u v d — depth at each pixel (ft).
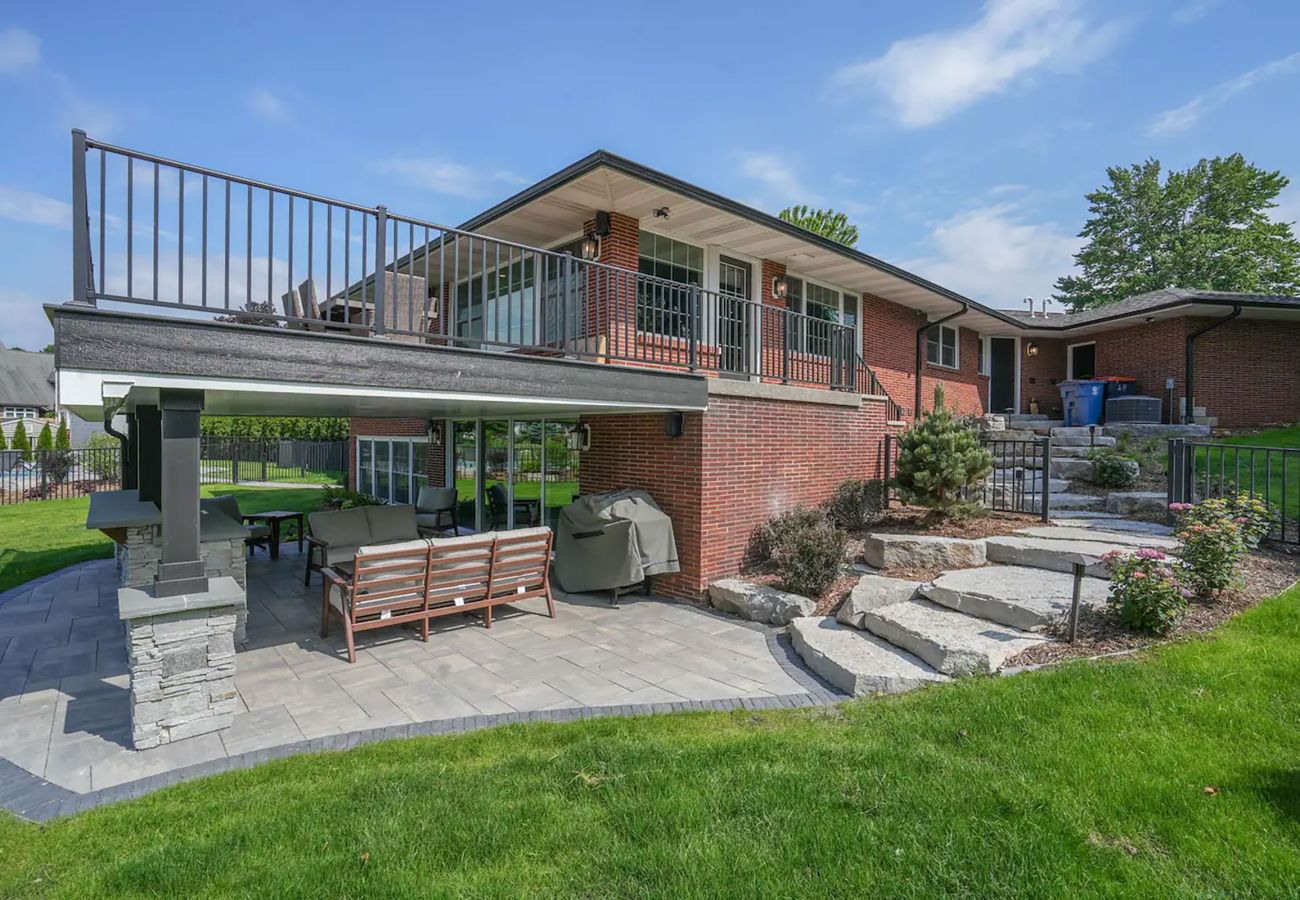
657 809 10.23
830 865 8.76
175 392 14.06
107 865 9.30
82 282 12.75
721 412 25.41
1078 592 15.94
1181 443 26.16
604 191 27.55
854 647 17.70
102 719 14.94
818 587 22.44
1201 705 12.34
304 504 58.44
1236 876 8.22
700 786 10.94
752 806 10.23
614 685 16.70
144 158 13.55
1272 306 42.93
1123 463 32.91
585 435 29.53
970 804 9.93
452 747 13.17
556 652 19.34
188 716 13.88
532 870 8.91
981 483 28.60
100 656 19.26
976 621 18.03
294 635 21.11
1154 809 9.59
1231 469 33.19
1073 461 35.63
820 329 42.06
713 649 19.58
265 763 12.63
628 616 23.24
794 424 29.14
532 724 14.28
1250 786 9.95
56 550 35.58
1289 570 19.76
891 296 46.88
